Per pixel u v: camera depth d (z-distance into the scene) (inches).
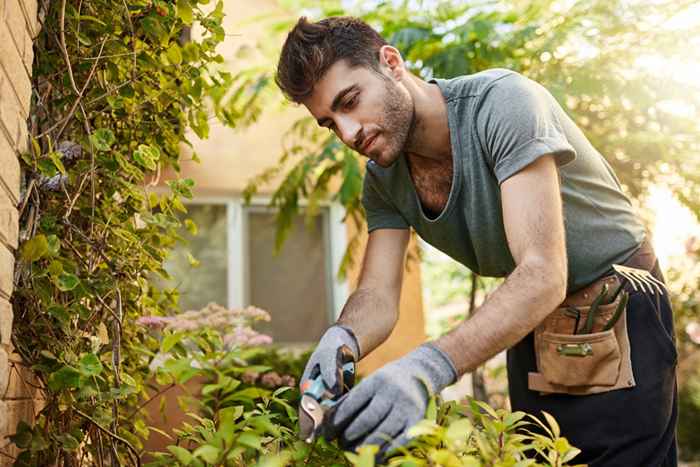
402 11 137.9
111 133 46.8
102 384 44.9
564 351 51.6
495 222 52.0
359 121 47.1
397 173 56.0
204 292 169.0
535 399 55.1
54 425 43.9
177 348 53.7
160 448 124.6
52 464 42.3
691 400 230.1
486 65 135.6
